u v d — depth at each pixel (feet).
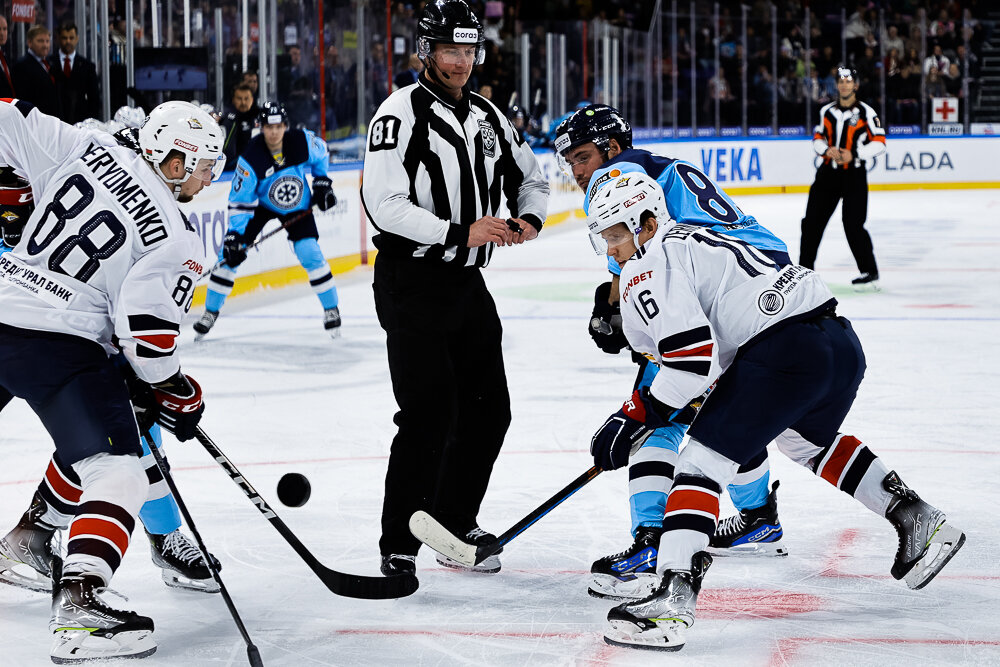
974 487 33.73
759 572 27.43
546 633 24.07
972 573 27.12
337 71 96.07
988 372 50.08
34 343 22.90
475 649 23.24
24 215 24.26
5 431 41.63
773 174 159.12
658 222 23.75
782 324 23.49
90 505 22.47
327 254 84.07
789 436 25.88
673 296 22.77
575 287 78.59
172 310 23.09
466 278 27.84
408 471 27.04
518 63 124.26
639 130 151.33
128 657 22.68
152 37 78.38
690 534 23.09
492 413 28.50
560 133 27.86
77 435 22.66
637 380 27.30
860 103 73.92
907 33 161.27
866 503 25.75
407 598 26.23
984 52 161.99
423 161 27.20
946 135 161.07
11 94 63.31
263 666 22.35
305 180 58.18
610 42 142.10
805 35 159.43
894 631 23.82
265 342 59.21
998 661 22.30
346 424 42.29
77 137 23.71
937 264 87.66
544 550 29.25
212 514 32.01
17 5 68.13
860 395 45.93
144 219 22.94
